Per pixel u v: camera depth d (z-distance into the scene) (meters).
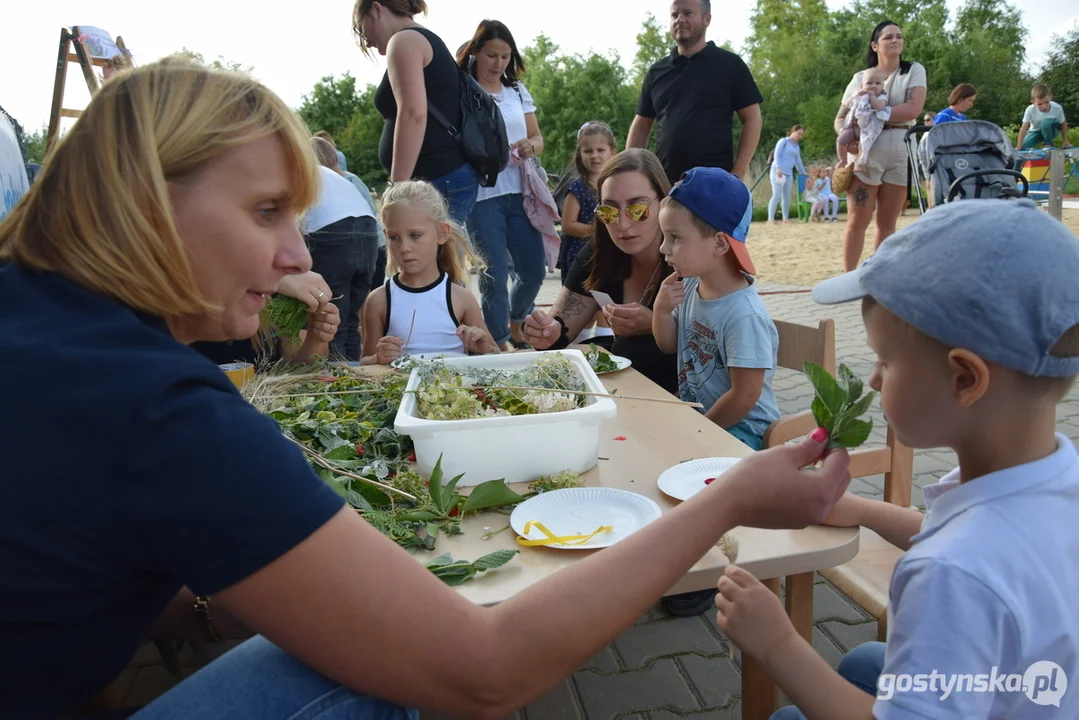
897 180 7.08
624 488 1.66
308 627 0.90
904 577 1.08
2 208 1.94
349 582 0.89
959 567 1.01
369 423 1.97
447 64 4.26
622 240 3.19
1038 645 1.00
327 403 2.12
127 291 0.96
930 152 6.36
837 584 1.90
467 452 1.70
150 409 0.84
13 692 0.93
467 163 4.45
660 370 3.20
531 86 32.56
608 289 3.46
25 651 0.90
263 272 1.06
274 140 1.03
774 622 1.22
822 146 31.70
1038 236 1.01
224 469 0.85
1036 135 13.29
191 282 0.99
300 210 1.12
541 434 1.69
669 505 1.57
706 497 1.16
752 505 1.16
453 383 1.99
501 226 5.13
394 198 3.40
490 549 1.43
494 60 5.19
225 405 0.89
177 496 0.84
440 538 1.48
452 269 3.61
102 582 0.89
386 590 0.91
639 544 1.10
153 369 0.87
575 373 2.07
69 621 0.90
